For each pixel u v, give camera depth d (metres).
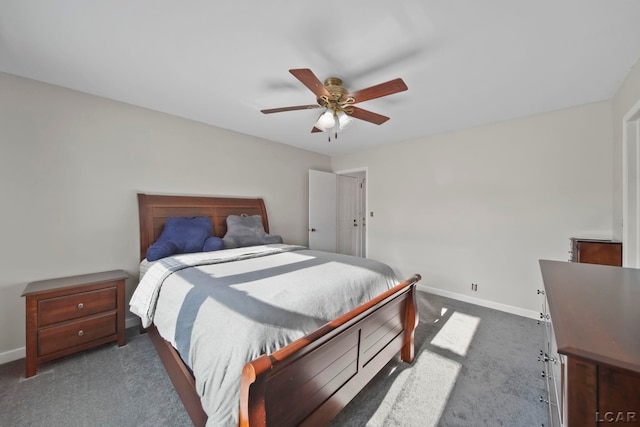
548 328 1.35
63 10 1.38
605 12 1.35
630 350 0.58
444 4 1.32
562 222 2.70
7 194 2.03
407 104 2.57
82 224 2.37
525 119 2.90
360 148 4.52
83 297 2.06
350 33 1.54
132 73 2.03
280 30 1.53
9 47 1.70
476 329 2.58
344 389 1.40
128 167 2.63
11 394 1.65
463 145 3.38
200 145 3.17
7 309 2.03
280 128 3.40
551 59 1.80
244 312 1.24
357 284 1.78
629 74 1.97
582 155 2.58
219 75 2.05
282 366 1.01
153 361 2.03
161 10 1.38
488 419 1.49
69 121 2.29
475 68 1.91
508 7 1.33
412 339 2.02
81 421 1.44
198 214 3.07
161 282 1.86
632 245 2.04
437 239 3.64
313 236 4.52
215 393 1.03
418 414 1.52
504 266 3.07
